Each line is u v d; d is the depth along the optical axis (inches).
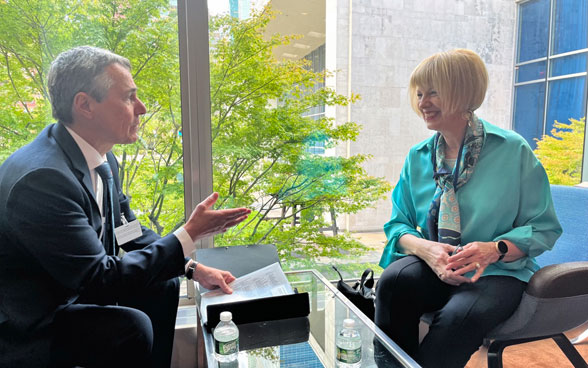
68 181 34.9
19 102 62.5
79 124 39.5
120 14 63.5
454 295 45.4
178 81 66.1
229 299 42.8
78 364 37.1
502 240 45.4
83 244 34.3
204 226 41.6
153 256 38.6
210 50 72.1
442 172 50.5
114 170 49.8
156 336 47.2
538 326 43.3
